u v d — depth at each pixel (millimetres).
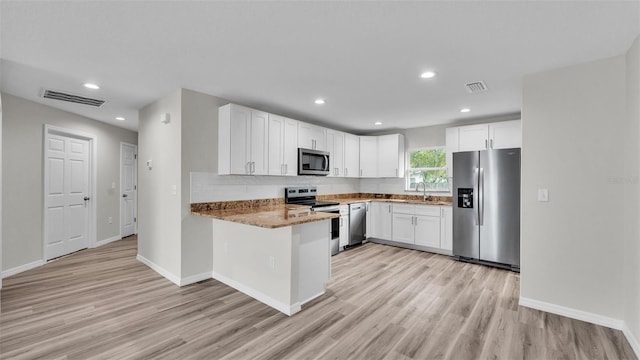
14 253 3523
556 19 1773
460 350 2010
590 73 2371
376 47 2170
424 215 4703
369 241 5434
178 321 2391
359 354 1961
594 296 2357
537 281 2605
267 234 2752
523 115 2670
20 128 3578
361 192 6117
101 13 1729
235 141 3367
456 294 2965
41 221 3881
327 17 1776
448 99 3520
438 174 5254
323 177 5242
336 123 5023
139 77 2807
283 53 2277
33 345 2033
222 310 2598
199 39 2053
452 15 1742
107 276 3457
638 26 1839
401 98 3480
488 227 3854
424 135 5348
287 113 4277
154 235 3684
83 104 3797
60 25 1859
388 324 2359
